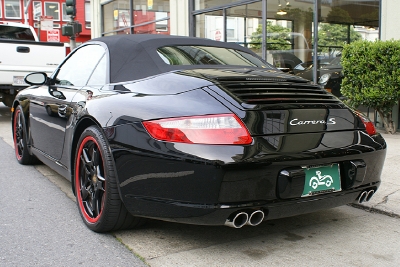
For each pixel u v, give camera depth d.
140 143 2.62
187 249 2.82
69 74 4.19
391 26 7.12
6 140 7.25
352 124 2.91
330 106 2.91
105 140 2.87
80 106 3.35
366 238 3.07
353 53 6.58
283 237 3.07
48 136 4.19
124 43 3.57
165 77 3.01
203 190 2.41
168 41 3.60
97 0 17.19
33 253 2.74
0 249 2.80
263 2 9.86
